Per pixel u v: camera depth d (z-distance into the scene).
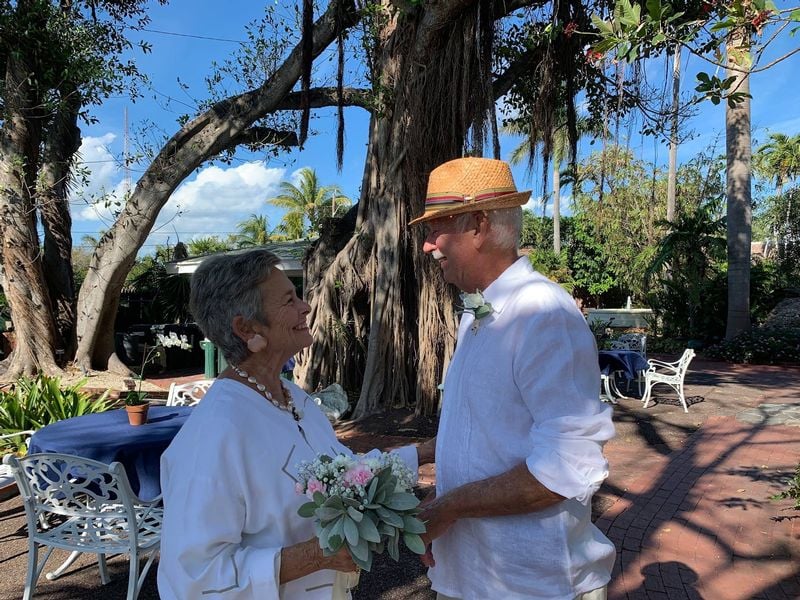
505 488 1.41
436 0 6.50
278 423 1.46
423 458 1.88
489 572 1.52
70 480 2.95
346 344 8.35
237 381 1.48
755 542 3.84
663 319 18.53
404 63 7.25
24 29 8.12
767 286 19.30
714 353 14.81
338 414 7.45
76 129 10.91
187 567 1.25
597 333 14.02
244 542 1.38
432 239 1.71
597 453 1.38
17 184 9.64
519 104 9.27
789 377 11.57
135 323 16.22
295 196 43.34
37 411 5.73
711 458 5.85
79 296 10.49
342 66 7.70
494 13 6.71
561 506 1.49
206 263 1.51
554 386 1.40
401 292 7.75
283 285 1.52
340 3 7.59
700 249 17.02
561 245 25.20
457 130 6.94
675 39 2.60
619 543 3.85
